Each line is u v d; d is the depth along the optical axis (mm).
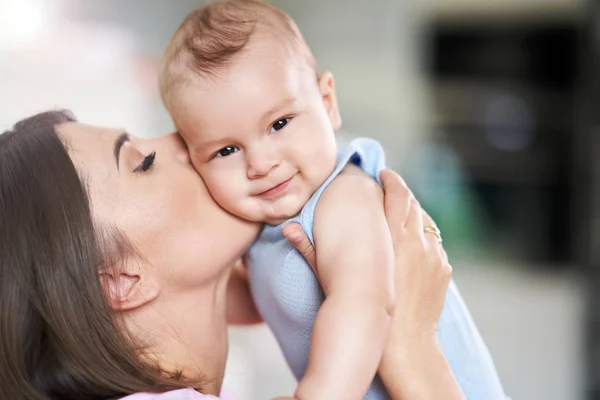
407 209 909
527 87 3770
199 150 893
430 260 902
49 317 774
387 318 808
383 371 859
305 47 935
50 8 2328
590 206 3514
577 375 2914
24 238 786
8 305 778
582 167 3609
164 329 872
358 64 3867
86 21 2441
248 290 1083
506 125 3803
